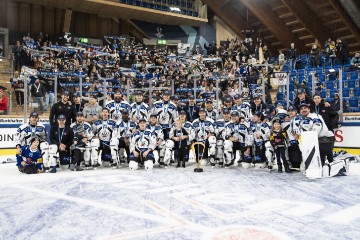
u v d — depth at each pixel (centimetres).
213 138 844
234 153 871
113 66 1762
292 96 1498
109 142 862
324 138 698
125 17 2798
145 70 1856
